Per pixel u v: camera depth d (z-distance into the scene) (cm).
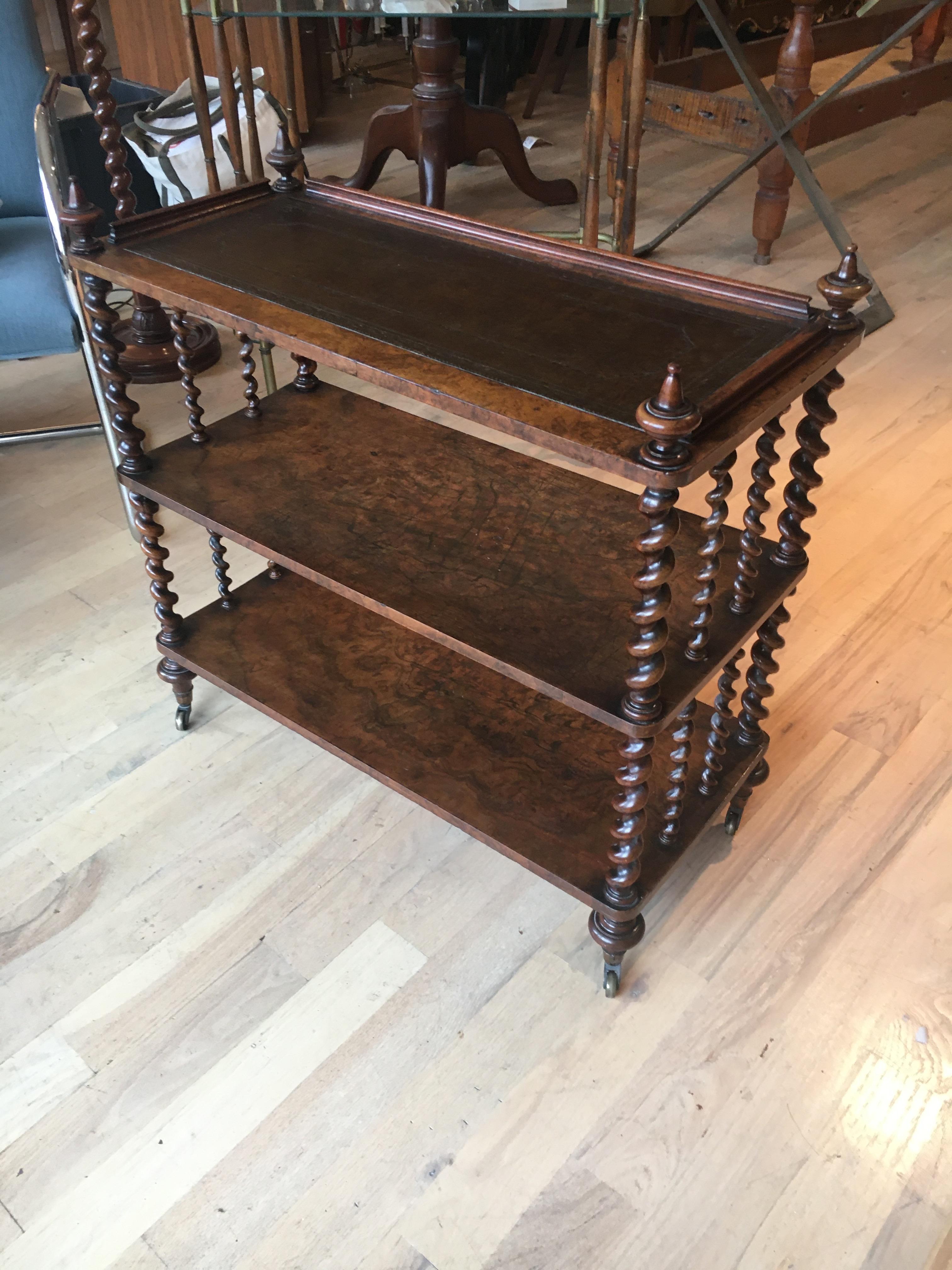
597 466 97
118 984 137
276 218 150
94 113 201
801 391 109
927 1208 115
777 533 220
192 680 170
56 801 163
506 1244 112
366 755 148
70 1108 124
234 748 173
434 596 130
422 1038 132
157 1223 114
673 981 138
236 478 154
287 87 254
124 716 178
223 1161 119
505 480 155
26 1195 116
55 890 149
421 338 117
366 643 169
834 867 153
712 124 318
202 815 161
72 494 234
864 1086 126
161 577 160
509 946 143
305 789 166
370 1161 119
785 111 303
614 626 126
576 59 541
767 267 336
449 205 377
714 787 144
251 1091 126
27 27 220
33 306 197
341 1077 127
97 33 188
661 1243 112
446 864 154
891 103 336
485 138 341
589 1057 129
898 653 192
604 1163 119
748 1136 121
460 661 166
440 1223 114
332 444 162
